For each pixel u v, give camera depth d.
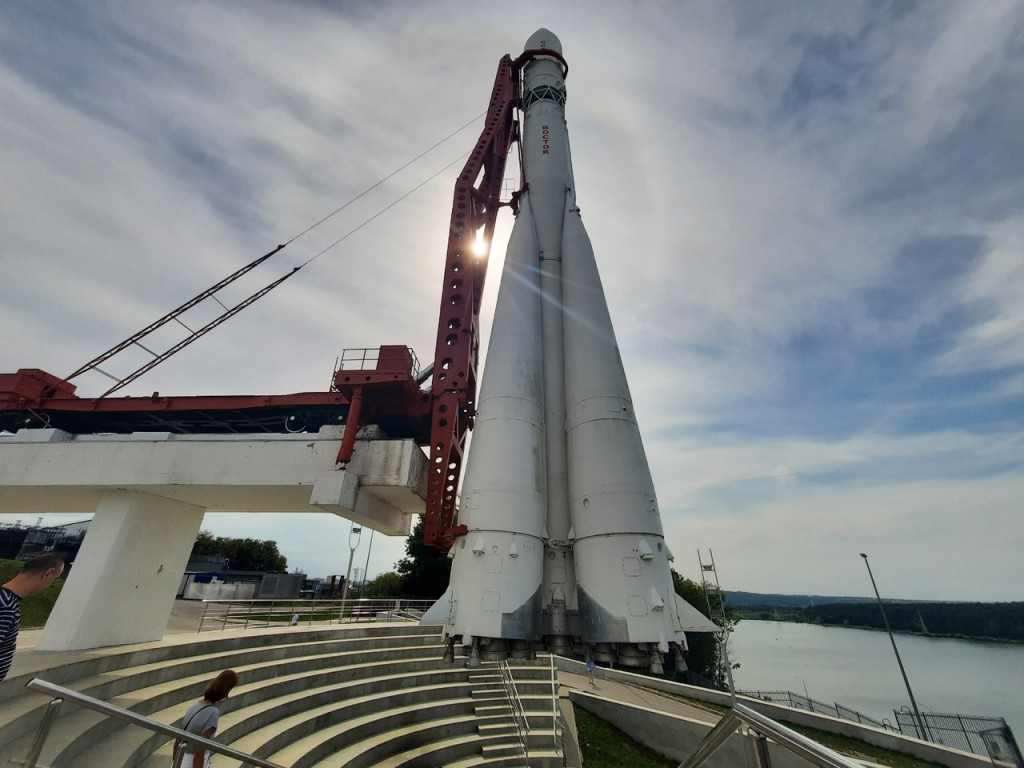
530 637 10.64
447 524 12.38
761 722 3.54
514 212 20.08
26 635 13.40
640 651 10.53
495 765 11.03
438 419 12.77
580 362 14.15
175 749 4.87
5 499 13.14
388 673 13.60
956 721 15.97
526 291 15.77
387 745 10.31
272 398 13.50
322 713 10.12
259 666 10.77
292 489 11.55
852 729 14.64
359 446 12.05
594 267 16.25
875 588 32.22
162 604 11.74
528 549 11.46
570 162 20.45
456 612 10.81
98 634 10.11
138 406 13.71
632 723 14.86
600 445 12.52
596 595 11.02
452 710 12.85
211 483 11.34
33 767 4.15
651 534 11.48
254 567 68.06
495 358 14.20
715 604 44.00
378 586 47.56
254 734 8.61
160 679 8.90
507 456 12.30
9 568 27.81
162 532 12.09
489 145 17.77
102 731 6.75
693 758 4.58
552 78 22.50
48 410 13.83
